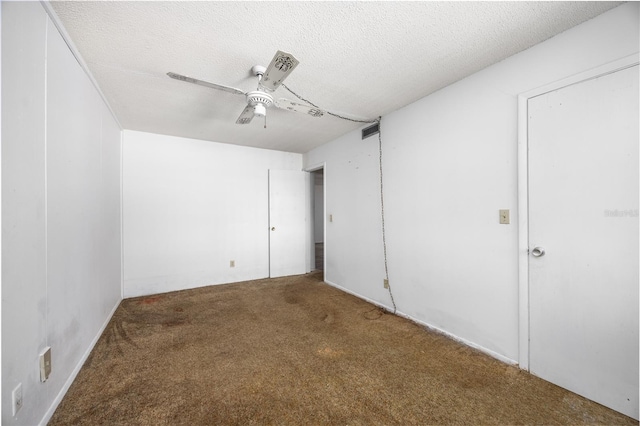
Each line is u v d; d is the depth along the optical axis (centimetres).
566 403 153
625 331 142
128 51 182
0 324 104
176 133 366
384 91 245
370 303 322
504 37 169
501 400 156
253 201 445
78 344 182
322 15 149
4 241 107
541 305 175
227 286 399
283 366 191
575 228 159
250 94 200
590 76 153
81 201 190
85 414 145
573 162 160
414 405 153
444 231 238
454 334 231
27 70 124
